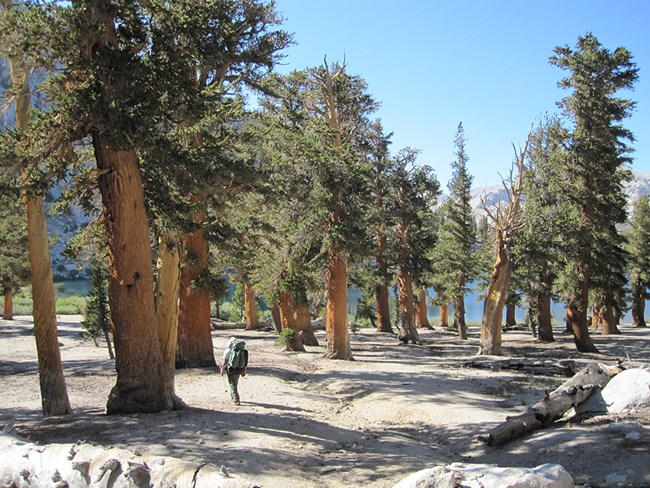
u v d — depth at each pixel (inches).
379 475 339.6
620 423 382.6
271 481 314.8
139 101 474.3
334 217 1061.8
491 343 1266.0
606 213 1365.7
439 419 550.9
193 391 659.4
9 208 535.8
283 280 1157.1
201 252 844.0
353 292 4205.2
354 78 1342.3
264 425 461.7
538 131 1454.2
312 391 749.9
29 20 444.5
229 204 784.9
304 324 1391.5
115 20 514.6
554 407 431.5
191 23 510.0
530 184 1414.9
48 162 483.2
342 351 1093.1
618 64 1336.1
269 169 773.9
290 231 1048.8
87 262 727.7
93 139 499.2
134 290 496.7
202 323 860.6
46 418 493.4
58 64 498.0
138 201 500.7
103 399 649.0
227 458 347.3
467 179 1843.0
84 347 1269.7
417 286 1934.1
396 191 1669.5
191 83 502.0
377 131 1648.6
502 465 371.2
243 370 581.9
